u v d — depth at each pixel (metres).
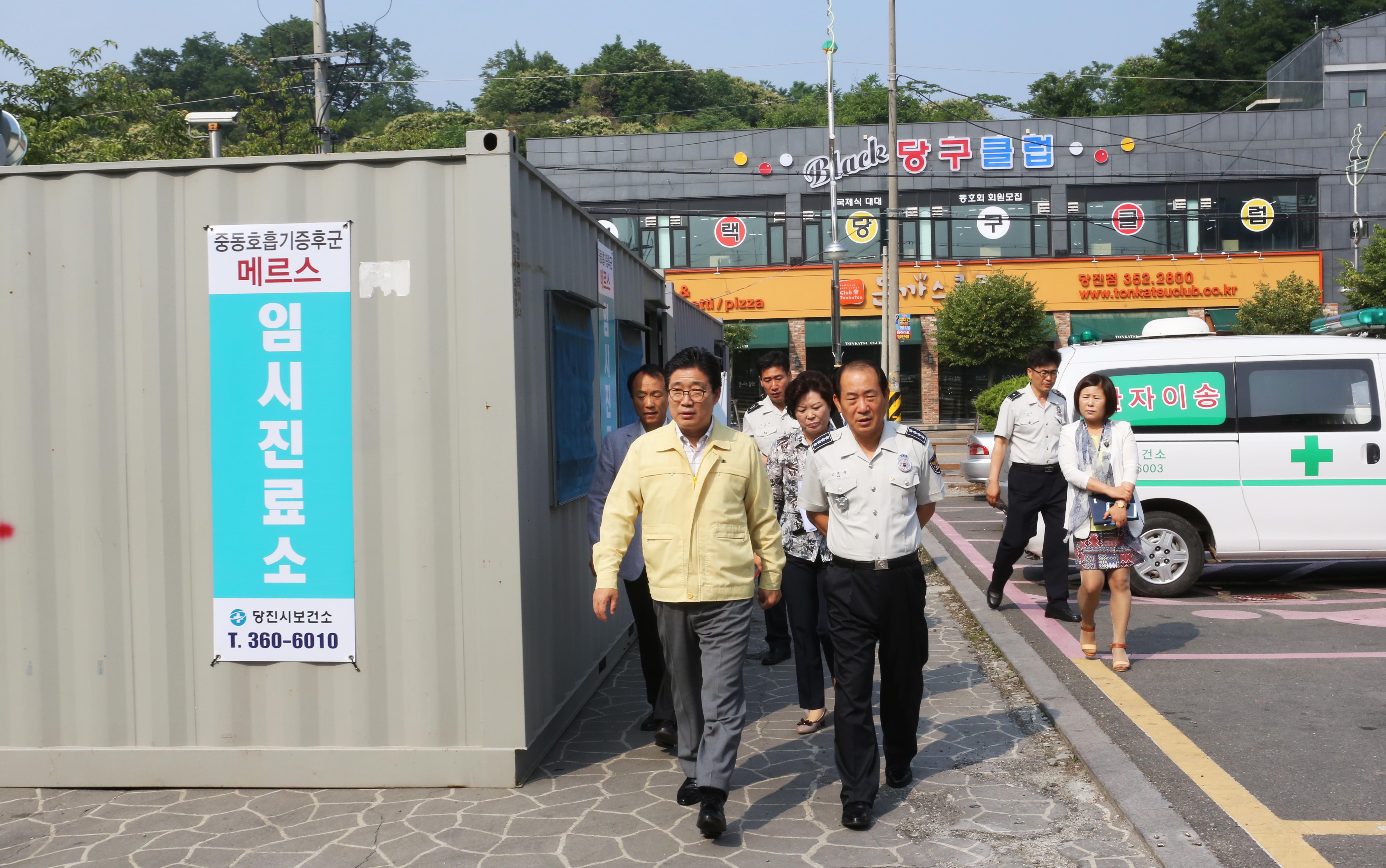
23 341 4.46
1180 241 32.50
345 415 4.37
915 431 4.09
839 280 20.52
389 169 4.36
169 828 3.99
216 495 4.41
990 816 3.95
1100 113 52.28
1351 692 5.38
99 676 4.45
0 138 5.74
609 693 6.07
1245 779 4.17
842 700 3.94
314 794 4.32
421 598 4.36
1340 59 34.31
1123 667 5.90
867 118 55.66
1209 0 55.09
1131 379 8.18
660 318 10.14
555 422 5.06
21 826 4.04
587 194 33.81
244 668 4.41
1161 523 8.05
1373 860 3.40
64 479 4.46
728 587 3.93
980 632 7.18
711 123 63.28
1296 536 7.90
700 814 3.72
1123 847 3.64
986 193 32.78
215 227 4.39
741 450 4.07
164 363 4.43
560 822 3.96
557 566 5.18
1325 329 9.47
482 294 4.29
